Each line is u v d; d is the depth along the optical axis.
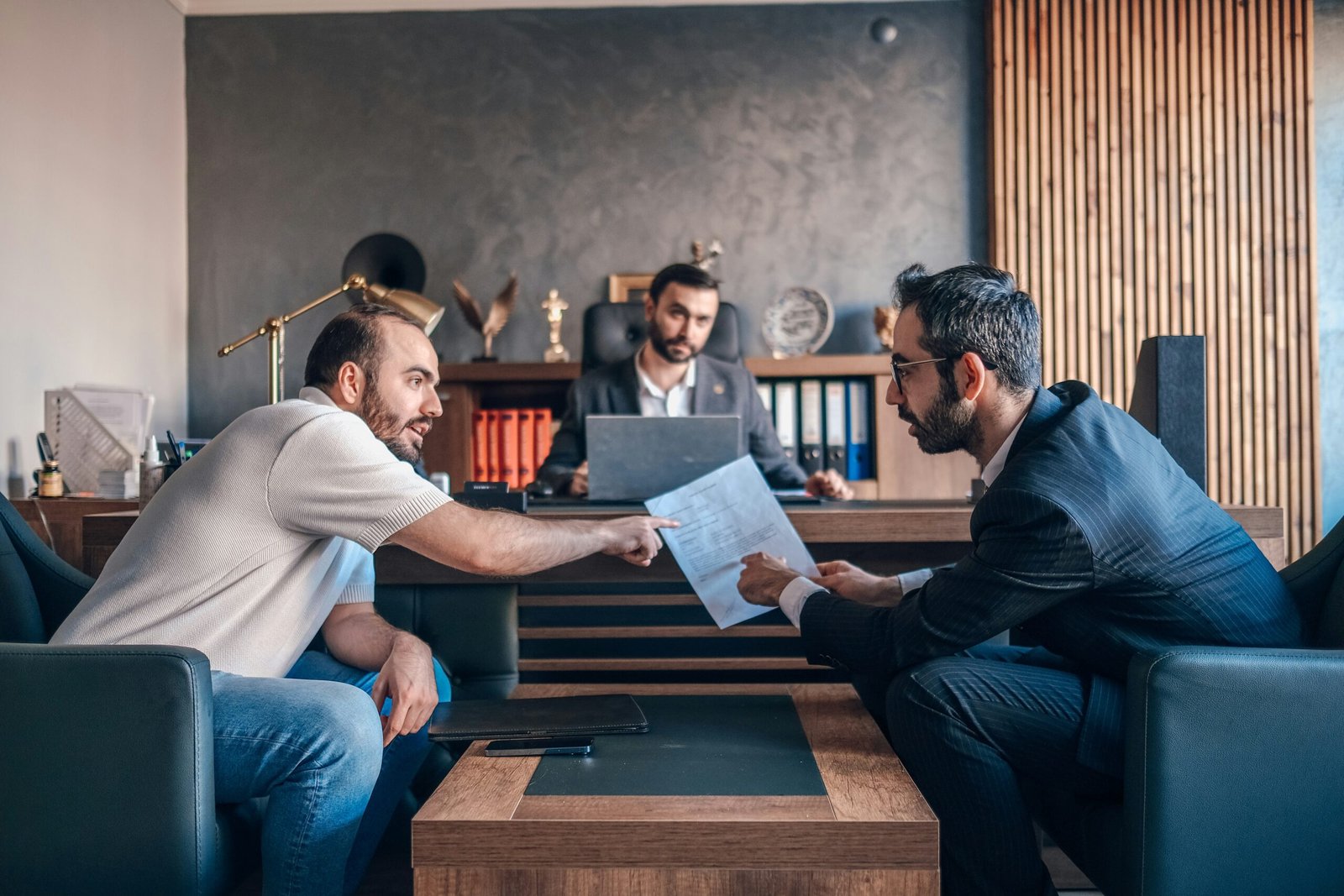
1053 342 4.32
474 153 4.42
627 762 1.21
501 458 4.14
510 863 1.02
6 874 1.14
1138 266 4.31
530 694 1.58
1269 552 1.78
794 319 4.29
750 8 4.39
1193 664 1.11
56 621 1.65
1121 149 4.31
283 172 4.43
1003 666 1.29
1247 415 4.26
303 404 1.42
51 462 2.90
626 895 1.02
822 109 4.37
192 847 1.13
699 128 4.39
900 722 1.28
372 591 1.64
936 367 1.39
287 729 1.21
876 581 1.62
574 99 4.40
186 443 2.13
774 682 1.79
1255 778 1.11
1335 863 1.12
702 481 1.78
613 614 1.79
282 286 4.42
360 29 4.43
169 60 4.32
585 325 3.46
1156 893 1.12
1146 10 4.29
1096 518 1.22
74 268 3.59
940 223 4.36
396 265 4.27
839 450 4.02
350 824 1.23
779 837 1.02
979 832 1.23
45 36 3.43
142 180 4.07
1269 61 4.26
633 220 4.39
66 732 1.13
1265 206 4.27
